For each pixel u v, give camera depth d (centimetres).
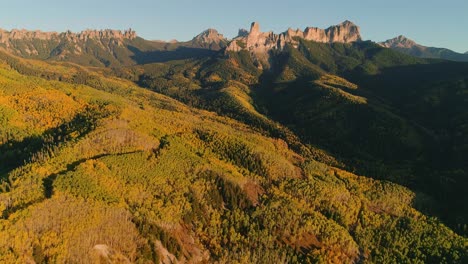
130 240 15462
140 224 16138
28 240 13312
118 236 15212
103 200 16188
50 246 13500
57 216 14488
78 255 13700
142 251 15388
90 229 14662
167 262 15738
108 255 14588
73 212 14900
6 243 12938
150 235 15962
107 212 15588
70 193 15775
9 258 12538
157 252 15662
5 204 14775
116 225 15475
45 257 13200
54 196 15262
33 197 15338
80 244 14000
